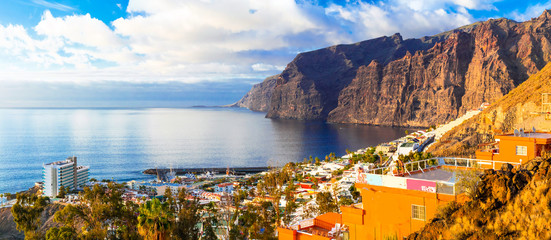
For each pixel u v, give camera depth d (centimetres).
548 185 2100
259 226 8488
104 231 7131
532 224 2012
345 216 3038
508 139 3450
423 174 3175
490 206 2305
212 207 12862
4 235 16625
